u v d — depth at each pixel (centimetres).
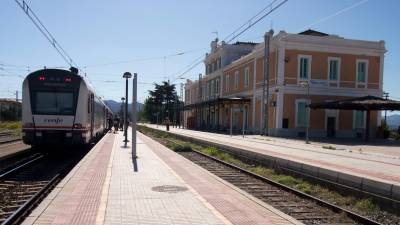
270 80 4488
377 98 3656
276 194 1220
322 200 1084
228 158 2192
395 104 3391
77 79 1923
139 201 941
